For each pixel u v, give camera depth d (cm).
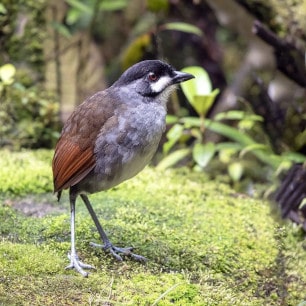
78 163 839
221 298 817
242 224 1028
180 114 1498
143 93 855
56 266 810
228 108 1444
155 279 818
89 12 1541
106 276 810
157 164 1347
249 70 1445
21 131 1341
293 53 1283
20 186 1088
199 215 1039
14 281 762
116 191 1112
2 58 1383
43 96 1380
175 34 1683
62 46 1466
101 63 1630
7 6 1379
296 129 1379
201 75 1216
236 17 1442
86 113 843
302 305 832
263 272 920
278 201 1133
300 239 1051
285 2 1377
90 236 912
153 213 1020
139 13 1830
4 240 895
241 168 1271
